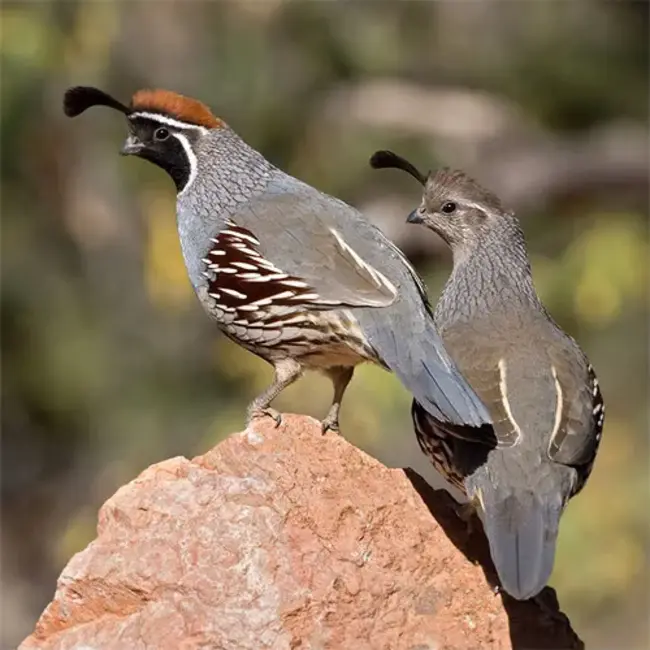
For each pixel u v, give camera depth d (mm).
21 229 14922
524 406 6801
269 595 6180
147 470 6617
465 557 6648
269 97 15125
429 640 6398
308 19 15492
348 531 6457
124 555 6320
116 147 15023
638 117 17047
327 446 6684
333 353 7570
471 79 16781
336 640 6238
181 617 6176
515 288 7891
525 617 6887
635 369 15531
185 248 8188
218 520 6336
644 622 14414
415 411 7312
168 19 15141
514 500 6473
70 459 15406
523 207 16312
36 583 15617
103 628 6277
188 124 8289
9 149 14711
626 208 16469
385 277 7359
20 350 14992
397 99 15938
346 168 15469
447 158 16016
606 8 17016
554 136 16703
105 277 15148
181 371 14938
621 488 14820
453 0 16609
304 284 7484
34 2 14836
